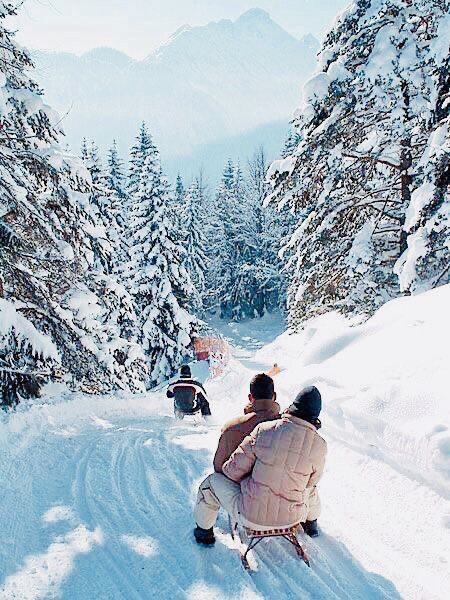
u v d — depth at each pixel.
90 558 3.76
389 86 11.76
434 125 11.43
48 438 6.67
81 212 10.23
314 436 3.51
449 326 6.75
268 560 3.66
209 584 3.41
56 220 9.93
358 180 14.04
